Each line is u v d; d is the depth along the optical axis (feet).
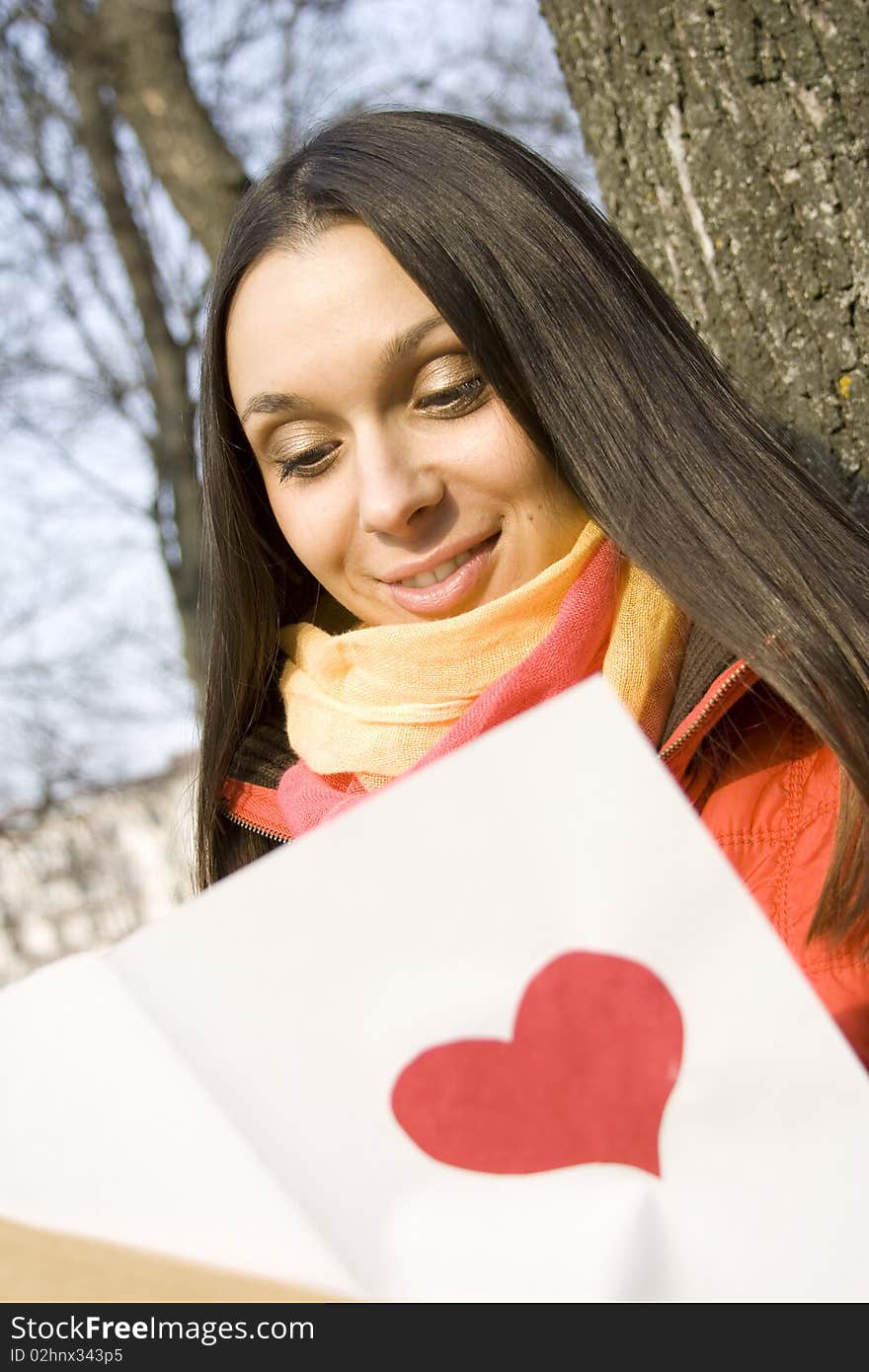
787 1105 2.25
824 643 3.76
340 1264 2.21
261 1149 2.24
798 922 3.64
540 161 4.41
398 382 4.08
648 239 5.68
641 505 4.01
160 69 16.99
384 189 4.11
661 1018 2.27
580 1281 2.20
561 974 2.27
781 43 5.05
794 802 3.88
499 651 4.28
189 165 16.97
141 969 2.28
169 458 22.77
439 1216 2.24
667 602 4.28
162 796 35.83
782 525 3.98
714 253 5.34
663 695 4.19
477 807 2.28
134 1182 2.29
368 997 2.27
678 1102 2.26
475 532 4.15
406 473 4.08
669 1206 2.24
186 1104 2.25
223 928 2.27
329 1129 2.26
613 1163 2.26
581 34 5.75
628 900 2.27
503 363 4.05
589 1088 2.27
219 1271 2.23
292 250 4.14
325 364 4.05
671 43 5.35
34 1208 2.33
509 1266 2.21
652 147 5.52
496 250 4.11
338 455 4.22
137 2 16.94
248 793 5.02
